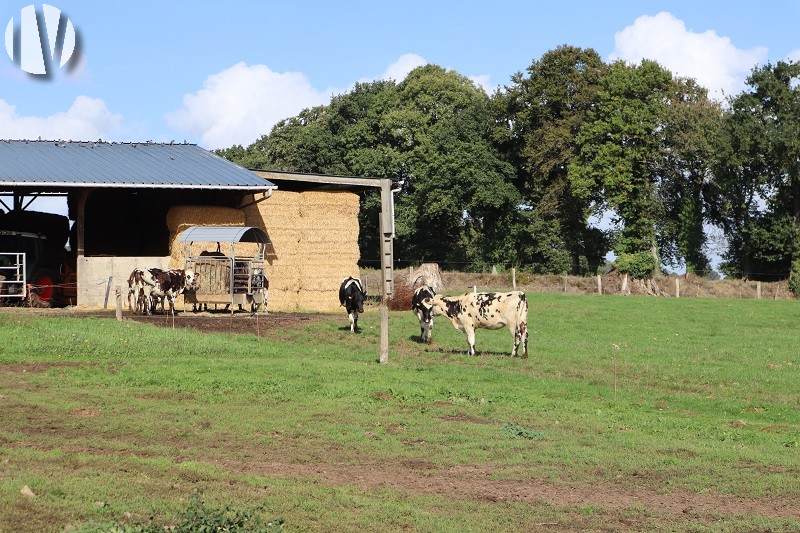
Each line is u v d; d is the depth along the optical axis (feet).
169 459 41.39
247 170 117.08
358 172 241.96
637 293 187.73
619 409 57.93
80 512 31.73
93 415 49.44
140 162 115.55
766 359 82.64
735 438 50.67
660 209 219.00
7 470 36.88
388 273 127.03
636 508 37.14
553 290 189.57
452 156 230.27
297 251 116.47
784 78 219.61
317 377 63.67
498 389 62.54
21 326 80.43
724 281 200.23
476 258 242.37
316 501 35.78
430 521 34.09
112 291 105.19
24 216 119.14
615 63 224.12
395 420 51.24
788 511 37.52
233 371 64.44
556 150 226.38
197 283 102.68
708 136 220.84
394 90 263.49
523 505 36.96
